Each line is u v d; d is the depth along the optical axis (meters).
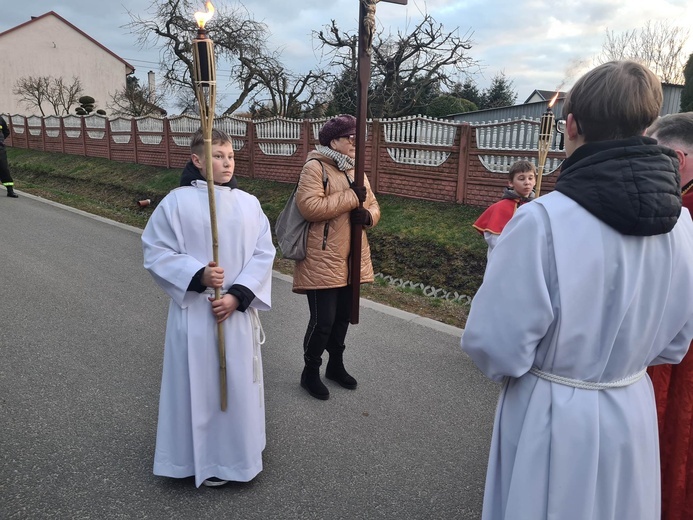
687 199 1.95
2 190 12.61
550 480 1.36
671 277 1.38
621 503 1.39
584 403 1.36
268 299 2.49
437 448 2.97
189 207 2.38
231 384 2.43
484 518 1.55
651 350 1.43
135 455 2.80
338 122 3.25
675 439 1.86
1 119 11.23
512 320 1.35
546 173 7.57
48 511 2.38
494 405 3.44
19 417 3.12
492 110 20.02
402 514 2.46
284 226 3.34
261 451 2.61
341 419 3.24
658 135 2.03
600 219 1.30
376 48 18.19
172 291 2.33
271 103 23.78
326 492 2.59
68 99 34.88
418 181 8.72
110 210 10.84
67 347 4.13
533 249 1.32
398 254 7.26
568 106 1.40
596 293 1.31
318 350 3.42
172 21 21.05
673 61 24.66
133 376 3.69
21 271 6.12
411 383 3.71
